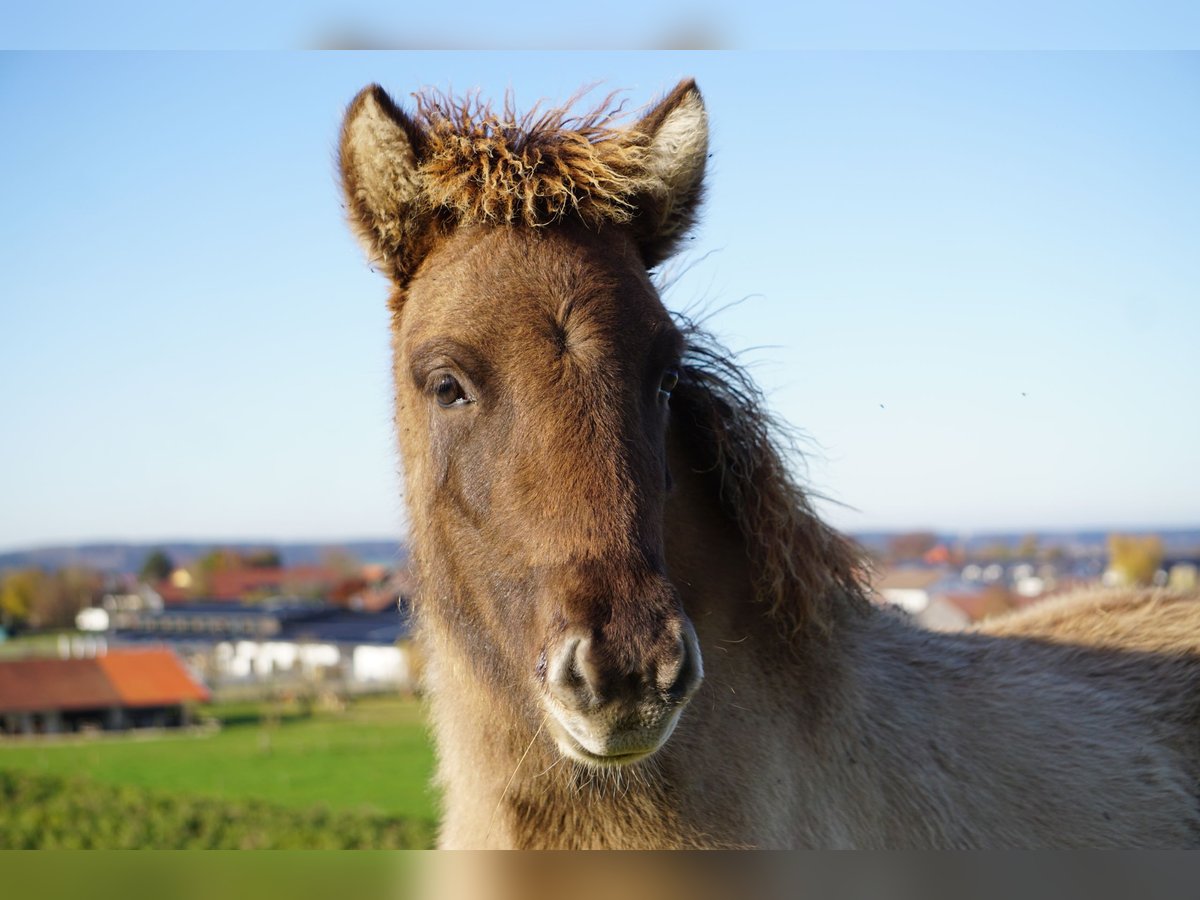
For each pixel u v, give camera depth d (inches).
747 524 142.1
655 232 145.9
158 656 2222.0
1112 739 175.3
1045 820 154.2
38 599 4052.7
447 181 134.8
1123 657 199.6
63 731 1909.4
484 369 122.1
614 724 103.4
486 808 133.4
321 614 3351.4
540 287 123.3
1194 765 181.9
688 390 145.7
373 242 144.5
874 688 153.0
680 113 142.4
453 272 129.8
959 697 165.2
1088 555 3476.9
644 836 125.6
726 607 138.9
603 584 107.7
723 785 127.7
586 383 118.3
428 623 146.0
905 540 3624.5
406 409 144.7
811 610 141.5
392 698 2193.7
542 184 131.0
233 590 4274.1
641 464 117.6
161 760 1489.9
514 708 126.6
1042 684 180.5
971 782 152.3
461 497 125.4
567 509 113.0
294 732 1776.6
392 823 890.7
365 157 139.5
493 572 121.3
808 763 137.5
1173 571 2534.5
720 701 130.6
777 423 151.8
